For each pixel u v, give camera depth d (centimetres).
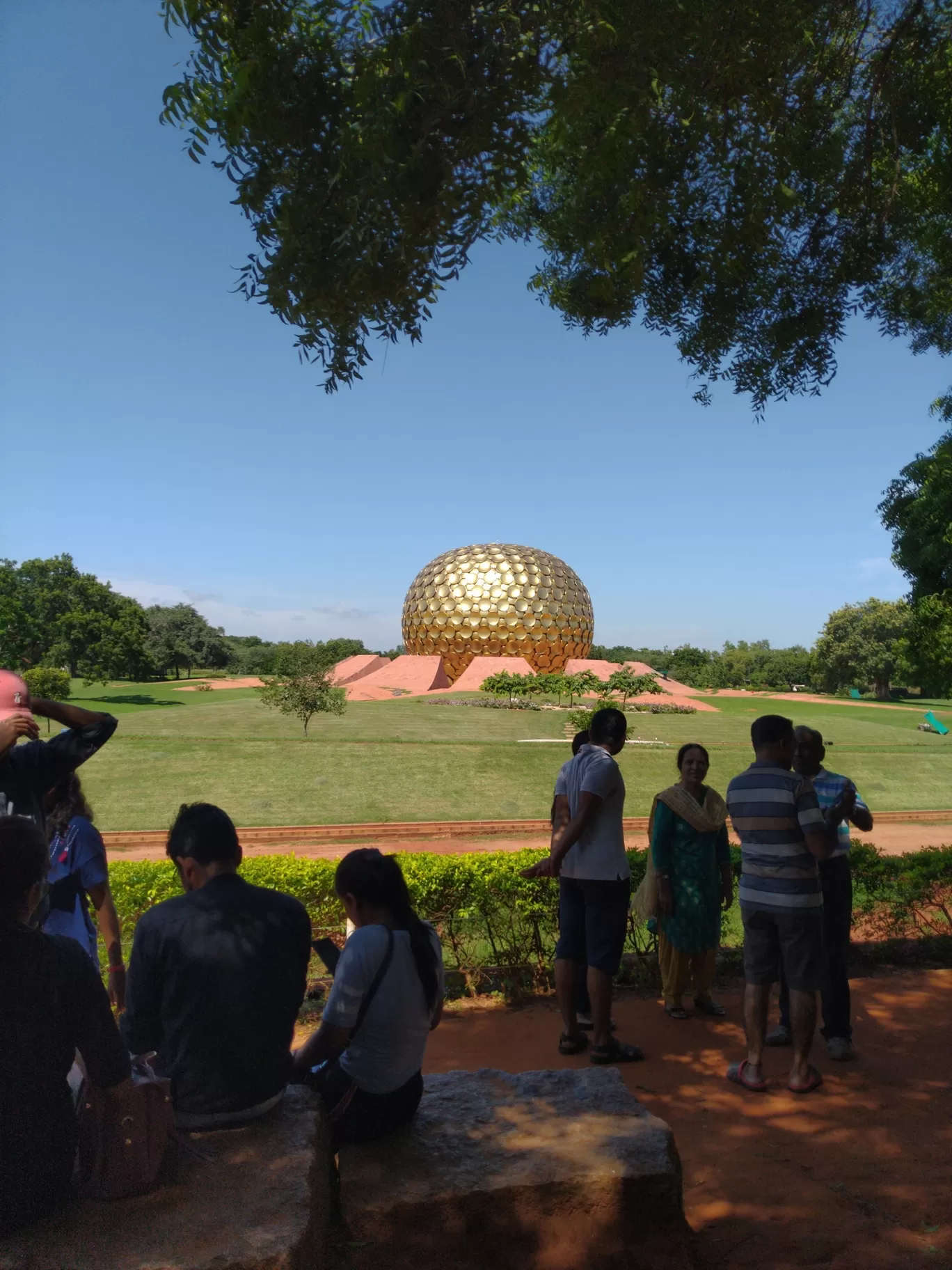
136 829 1705
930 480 1077
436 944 353
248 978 298
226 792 2052
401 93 428
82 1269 222
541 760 2520
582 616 5847
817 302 743
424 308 503
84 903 433
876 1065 500
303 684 2780
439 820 1870
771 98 549
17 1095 235
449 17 432
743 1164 385
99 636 5753
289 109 456
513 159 473
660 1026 588
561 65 473
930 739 3544
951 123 670
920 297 768
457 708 3875
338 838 1752
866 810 552
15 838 241
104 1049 250
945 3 632
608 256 603
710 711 4331
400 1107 330
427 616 5703
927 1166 375
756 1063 473
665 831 596
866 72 686
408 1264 288
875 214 727
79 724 339
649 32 470
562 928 548
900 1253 308
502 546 5919
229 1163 274
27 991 236
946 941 763
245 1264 227
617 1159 314
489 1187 299
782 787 473
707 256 695
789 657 10781
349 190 465
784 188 587
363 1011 327
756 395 779
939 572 1118
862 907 842
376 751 2512
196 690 6038
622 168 546
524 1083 382
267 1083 301
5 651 5056
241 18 438
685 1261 306
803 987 465
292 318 493
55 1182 244
